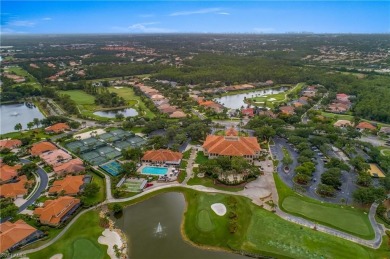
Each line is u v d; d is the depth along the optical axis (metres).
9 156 159.62
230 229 110.94
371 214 121.69
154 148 178.00
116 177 147.12
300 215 120.31
